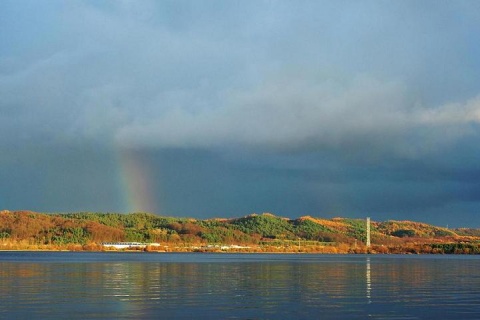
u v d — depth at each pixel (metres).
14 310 38.19
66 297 46.09
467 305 42.25
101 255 191.25
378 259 163.25
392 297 47.62
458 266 110.69
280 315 36.88
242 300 44.72
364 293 50.97
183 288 54.97
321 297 47.41
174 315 36.47
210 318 35.41
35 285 57.62
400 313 38.03
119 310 38.50
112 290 52.44
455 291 53.25
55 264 110.62
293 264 117.31
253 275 76.19
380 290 53.94
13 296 46.75
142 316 35.91
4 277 69.69
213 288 55.19
